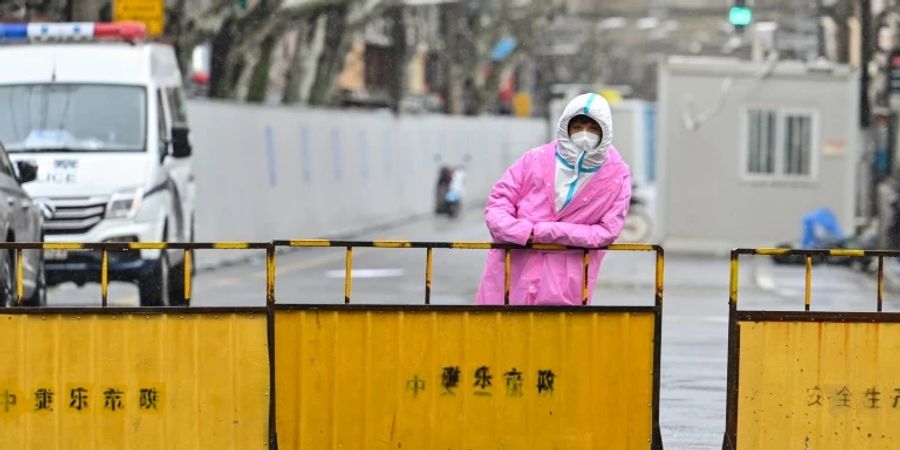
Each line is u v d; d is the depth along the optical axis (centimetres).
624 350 1658
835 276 5397
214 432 1628
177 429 1627
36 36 3775
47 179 3531
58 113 3675
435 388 1645
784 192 6294
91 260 3525
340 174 7744
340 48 8400
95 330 1620
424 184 10019
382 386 1642
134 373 1623
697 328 3588
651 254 6172
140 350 1623
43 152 3603
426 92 14925
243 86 7031
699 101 6284
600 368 1656
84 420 1622
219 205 5900
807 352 1661
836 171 6294
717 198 6312
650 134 11231
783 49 9238
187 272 1670
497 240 1717
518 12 12900
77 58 3747
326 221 7450
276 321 1633
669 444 2095
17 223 2891
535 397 1653
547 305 1658
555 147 1723
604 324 1655
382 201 8744
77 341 1620
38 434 1620
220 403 1628
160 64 3916
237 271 5378
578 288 1712
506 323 1650
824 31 7788
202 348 1628
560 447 1658
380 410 1644
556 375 1653
